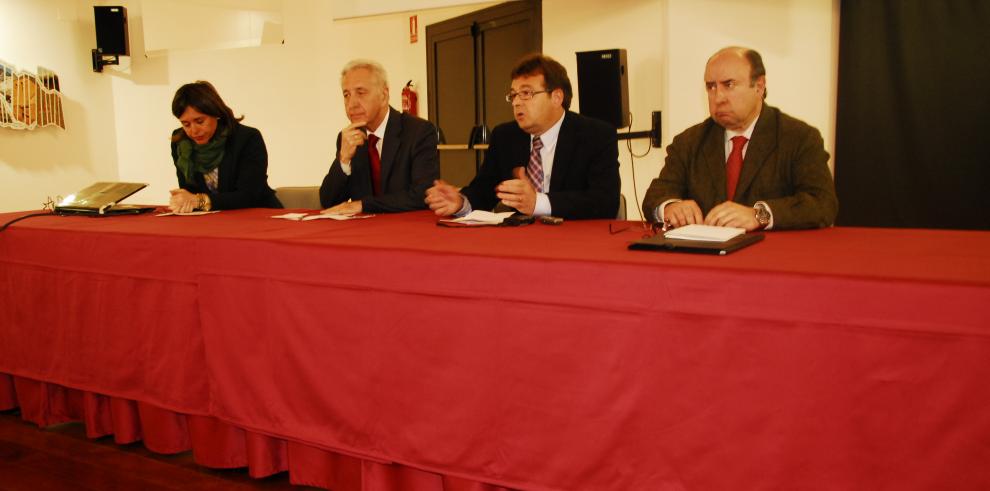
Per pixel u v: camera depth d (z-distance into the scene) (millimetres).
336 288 1518
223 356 1716
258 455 1753
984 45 3277
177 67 5473
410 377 1436
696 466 1169
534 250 1379
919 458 1010
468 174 5516
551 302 1260
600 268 1212
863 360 1031
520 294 1291
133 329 1909
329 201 2736
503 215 2025
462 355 1367
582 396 1250
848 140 3658
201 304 1742
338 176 2697
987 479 972
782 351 1083
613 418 1227
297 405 1616
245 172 2898
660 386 1183
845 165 3684
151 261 1848
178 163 2982
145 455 2086
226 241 1689
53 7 5125
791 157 1976
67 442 2197
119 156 5613
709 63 2014
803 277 1060
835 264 1148
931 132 3438
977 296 953
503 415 1335
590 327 1229
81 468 2010
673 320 1161
